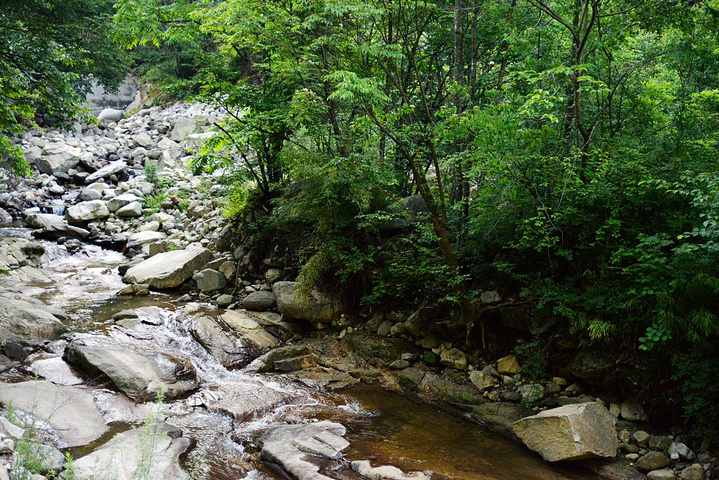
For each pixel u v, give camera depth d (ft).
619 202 22.90
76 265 39.58
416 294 28.96
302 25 26.78
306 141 32.86
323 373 26.25
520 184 24.12
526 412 22.36
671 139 25.27
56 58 32.73
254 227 35.55
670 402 20.59
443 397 24.07
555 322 24.04
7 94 31.89
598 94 25.35
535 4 24.67
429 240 27.32
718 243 18.17
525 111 21.43
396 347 27.50
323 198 29.66
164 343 26.99
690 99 27.61
